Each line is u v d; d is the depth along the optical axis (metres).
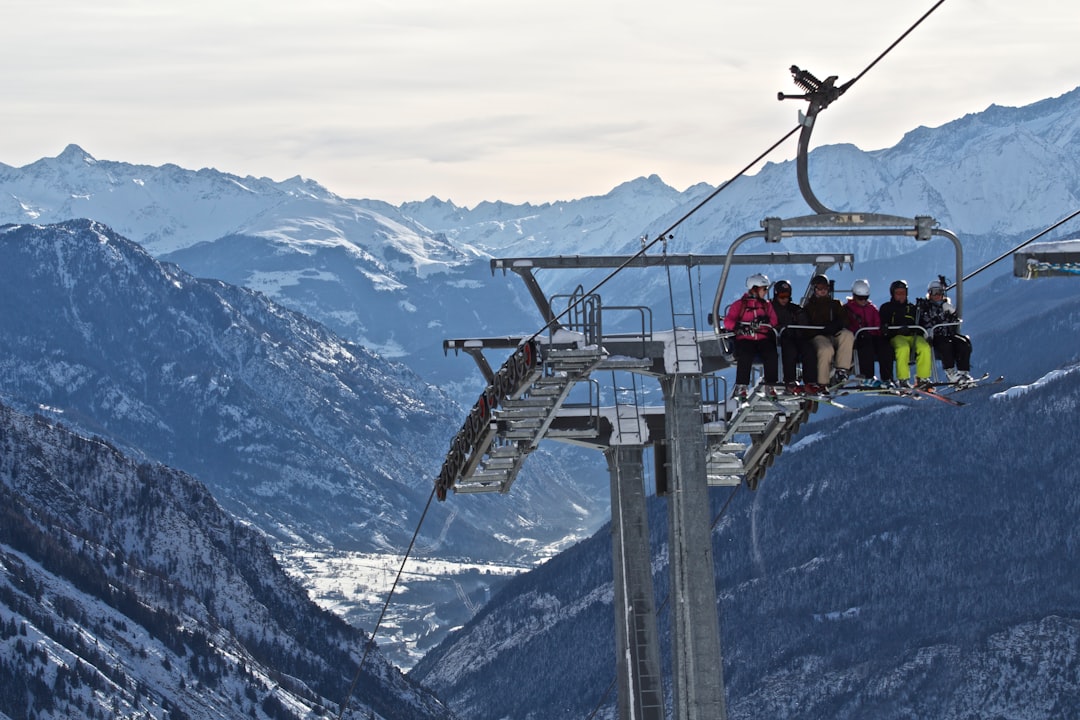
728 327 27.94
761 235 27.25
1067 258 25.94
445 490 40.75
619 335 30.41
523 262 32.31
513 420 35.34
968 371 27.77
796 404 33.06
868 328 27.77
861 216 27.16
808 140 26.91
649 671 35.22
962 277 27.58
